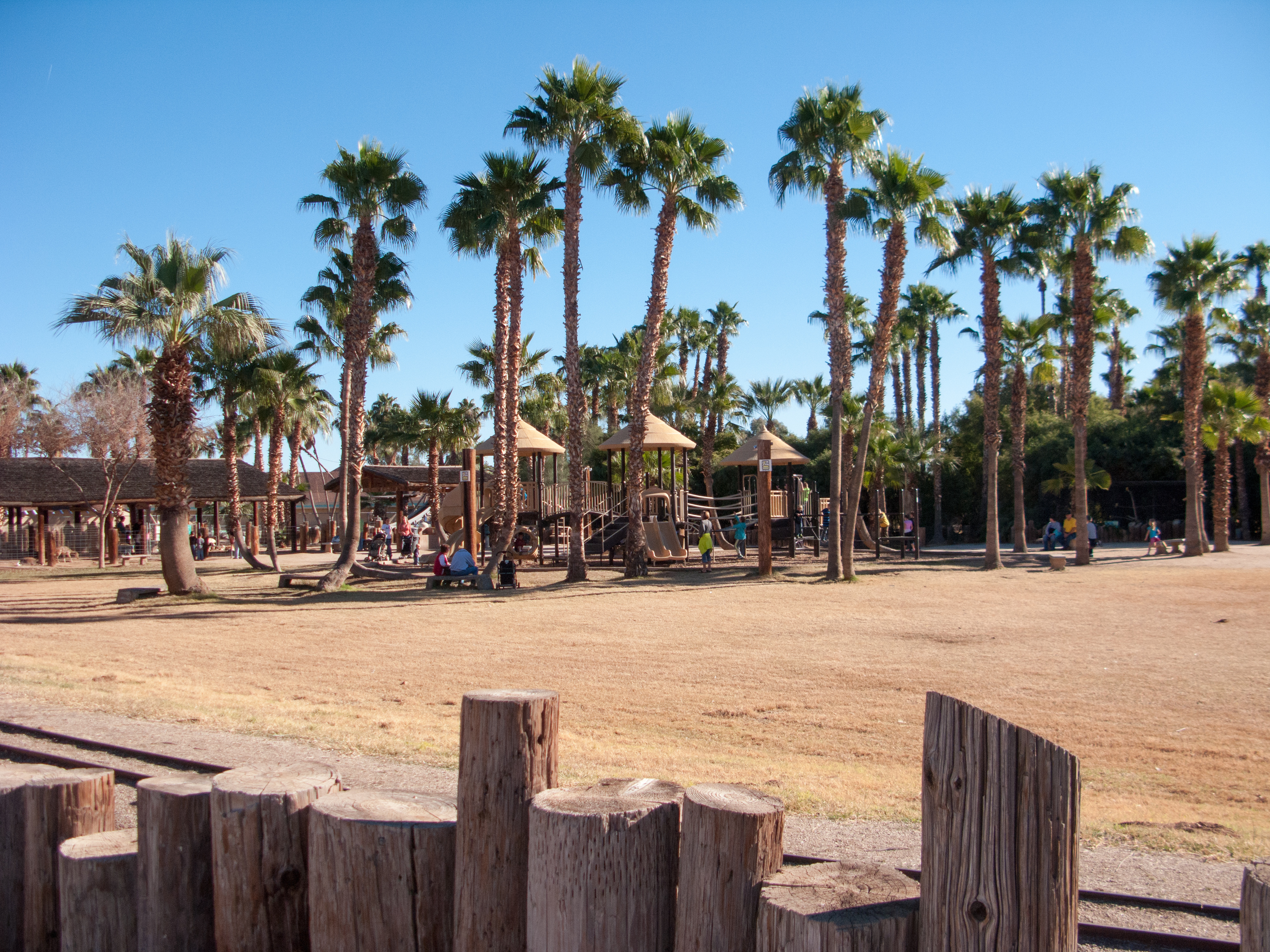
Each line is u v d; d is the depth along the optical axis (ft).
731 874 7.98
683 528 106.52
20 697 27.71
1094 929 11.46
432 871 9.43
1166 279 102.63
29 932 11.36
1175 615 52.49
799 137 77.36
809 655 41.37
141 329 65.77
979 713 6.93
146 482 139.03
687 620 54.75
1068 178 93.50
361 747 21.62
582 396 83.41
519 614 58.85
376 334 112.57
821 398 169.48
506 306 87.25
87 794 11.82
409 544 124.26
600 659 40.70
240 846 9.95
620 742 25.16
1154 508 154.61
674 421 155.84
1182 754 24.13
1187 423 103.71
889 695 32.22
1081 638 44.88
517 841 9.22
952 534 161.99
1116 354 185.98
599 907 8.27
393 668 38.73
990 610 57.11
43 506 132.16
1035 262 93.56
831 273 80.33
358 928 9.35
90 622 56.95
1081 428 96.17
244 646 45.60
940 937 7.00
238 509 124.16
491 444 111.75
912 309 173.17
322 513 216.74
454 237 84.84
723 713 29.53
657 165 79.15
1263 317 120.78
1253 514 149.07
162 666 38.75
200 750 21.09
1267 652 39.55
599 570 95.25
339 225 81.76
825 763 23.12
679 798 9.00
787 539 110.52
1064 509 155.74
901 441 140.77
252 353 88.84
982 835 6.84
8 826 11.57
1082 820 17.37
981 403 164.66
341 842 9.41
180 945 10.36
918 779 21.09
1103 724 27.43
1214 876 13.73
